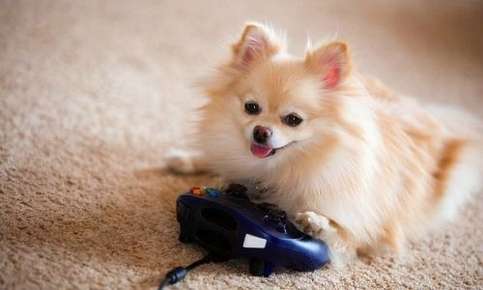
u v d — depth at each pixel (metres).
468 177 1.99
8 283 1.33
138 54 3.35
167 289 1.40
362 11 4.71
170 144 2.33
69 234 1.58
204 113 1.83
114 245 1.57
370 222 1.66
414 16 4.64
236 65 1.77
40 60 2.96
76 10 4.04
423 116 2.00
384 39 4.07
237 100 1.71
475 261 1.75
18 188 1.78
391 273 1.64
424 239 1.88
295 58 1.74
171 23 4.07
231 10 4.54
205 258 1.52
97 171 2.01
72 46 3.28
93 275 1.41
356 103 1.66
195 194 1.56
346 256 1.66
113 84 2.85
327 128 1.62
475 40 4.18
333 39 1.75
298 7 4.74
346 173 1.61
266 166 1.71
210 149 1.80
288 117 1.62
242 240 1.45
